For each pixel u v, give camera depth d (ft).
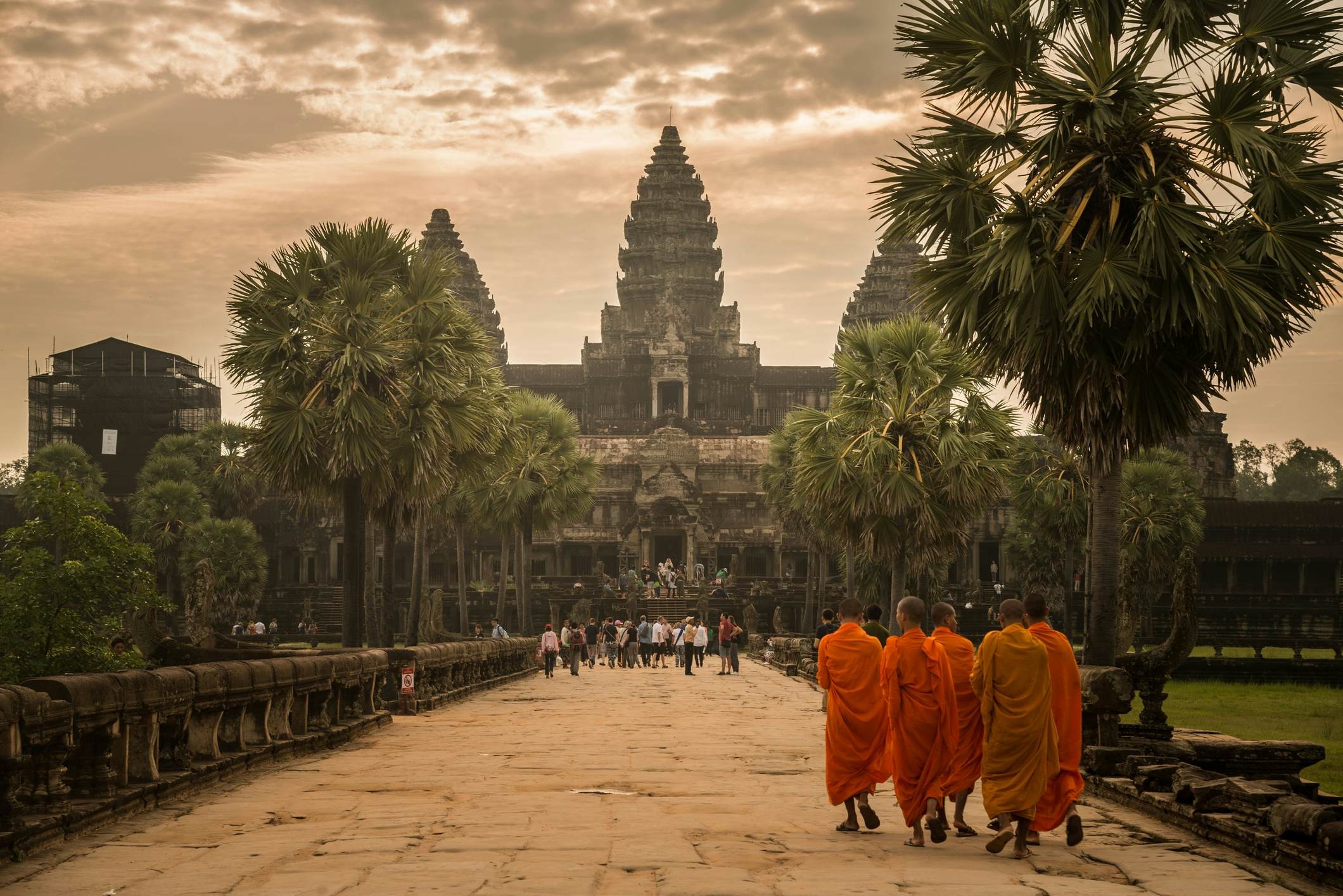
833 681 35.35
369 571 135.85
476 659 111.34
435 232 575.79
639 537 391.65
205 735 44.32
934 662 33.55
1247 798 32.96
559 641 183.11
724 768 50.72
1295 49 48.42
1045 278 48.06
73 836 32.09
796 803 40.52
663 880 26.81
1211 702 132.77
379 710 73.92
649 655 183.83
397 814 36.83
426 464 114.62
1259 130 47.57
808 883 26.78
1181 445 406.41
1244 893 27.02
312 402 111.04
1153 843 34.06
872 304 579.07
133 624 57.57
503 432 162.40
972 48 50.47
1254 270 46.80
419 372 115.24
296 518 366.22
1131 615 54.75
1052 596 247.50
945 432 109.81
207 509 261.65
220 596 246.47
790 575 395.34
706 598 293.23
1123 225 49.96
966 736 33.63
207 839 32.35
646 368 545.44
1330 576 347.77
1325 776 69.82
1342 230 46.21
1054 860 30.99
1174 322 46.06
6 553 98.17
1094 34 49.37
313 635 258.16
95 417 403.75
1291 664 163.94
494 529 216.33
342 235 116.67
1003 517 380.99
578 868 28.04
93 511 101.45
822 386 554.05
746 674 157.07
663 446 411.13
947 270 51.55
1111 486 51.44
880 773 34.78
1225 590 349.41
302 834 33.09
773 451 233.35
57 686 32.09
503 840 31.86
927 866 29.55
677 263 580.30
